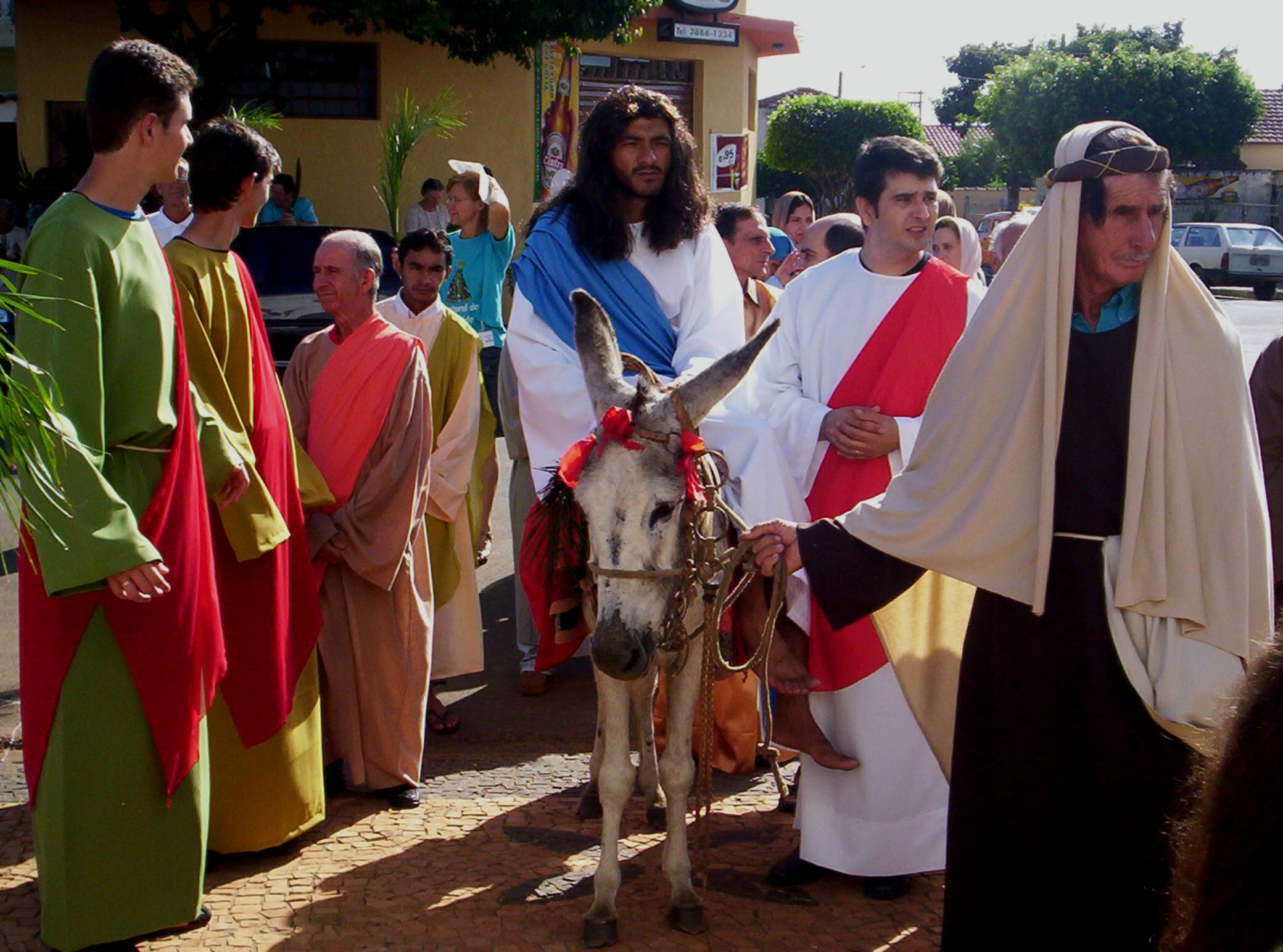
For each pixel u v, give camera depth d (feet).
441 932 13.17
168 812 12.40
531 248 15.57
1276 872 5.47
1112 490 10.71
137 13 47.06
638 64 64.49
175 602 12.12
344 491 16.07
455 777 17.31
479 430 21.02
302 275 39.65
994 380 10.96
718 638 13.41
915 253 14.49
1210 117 121.39
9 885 13.92
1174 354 10.69
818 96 116.78
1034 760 10.85
